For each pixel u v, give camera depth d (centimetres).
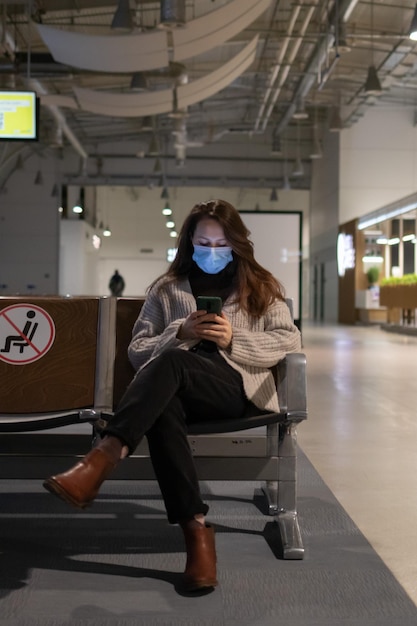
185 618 181
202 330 226
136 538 243
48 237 2739
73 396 249
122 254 3766
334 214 2405
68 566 217
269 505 272
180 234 251
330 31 1385
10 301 256
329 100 2169
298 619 181
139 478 235
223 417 226
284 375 240
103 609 186
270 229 1396
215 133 2638
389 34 1572
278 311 246
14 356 251
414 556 228
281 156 2789
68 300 258
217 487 312
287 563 221
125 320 262
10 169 2619
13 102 1170
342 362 912
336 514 271
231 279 252
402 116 2306
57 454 240
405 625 178
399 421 481
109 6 1326
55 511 273
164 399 203
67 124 2261
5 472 240
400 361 929
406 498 295
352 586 203
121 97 1374
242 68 1311
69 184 2789
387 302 1841
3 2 1325
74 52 1016
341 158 2323
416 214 1792
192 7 1335
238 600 192
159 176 2781
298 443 406
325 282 2614
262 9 950
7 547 233
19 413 246
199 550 200
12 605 188
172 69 1520
